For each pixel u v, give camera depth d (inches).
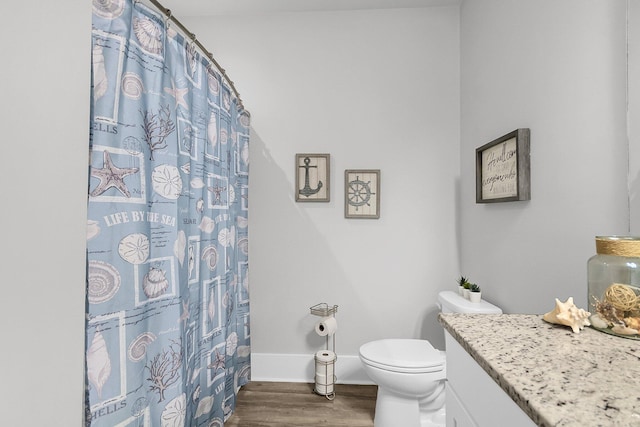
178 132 56.4
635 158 39.3
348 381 101.2
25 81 24.5
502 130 73.9
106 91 41.5
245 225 95.2
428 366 67.6
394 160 102.6
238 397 92.2
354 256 103.0
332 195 103.7
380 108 103.1
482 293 84.3
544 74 58.4
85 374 39.3
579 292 49.9
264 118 105.4
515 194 66.4
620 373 24.3
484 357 27.5
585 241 48.6
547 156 57.5
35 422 24.8
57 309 26.4
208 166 70.4
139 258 45.6
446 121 101.5
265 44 105.7
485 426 29.4
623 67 41.8
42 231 25.5
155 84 49.6
